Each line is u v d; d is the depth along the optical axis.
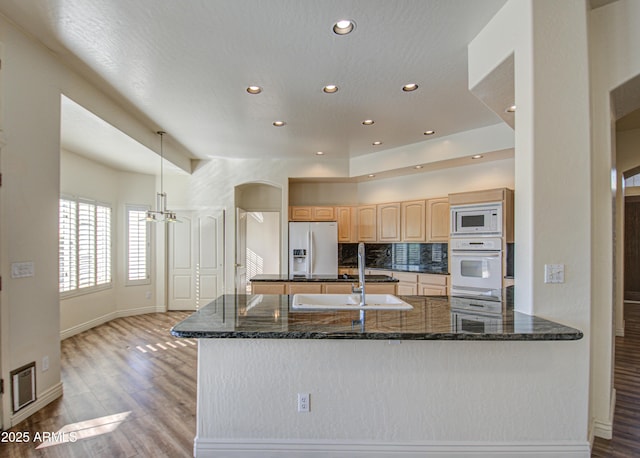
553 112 1.92
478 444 1.95
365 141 4.95
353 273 6.37
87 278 4.80
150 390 2.89
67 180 4.43
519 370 1.95
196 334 1.72
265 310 2.22
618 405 2.57
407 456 1.95
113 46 2.52
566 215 1.93
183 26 2.28
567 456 1.93
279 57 2.68
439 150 4.80
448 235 5.15
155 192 5.93
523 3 1.98
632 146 4.33
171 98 3.43
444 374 1.96
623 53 2.03
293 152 5.55
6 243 2.27
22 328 2.40
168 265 6.06
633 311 6.09
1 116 2.21
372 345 1.96
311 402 1.97
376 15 2.18
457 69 2.88
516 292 2.10
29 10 2.12
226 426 1.98
